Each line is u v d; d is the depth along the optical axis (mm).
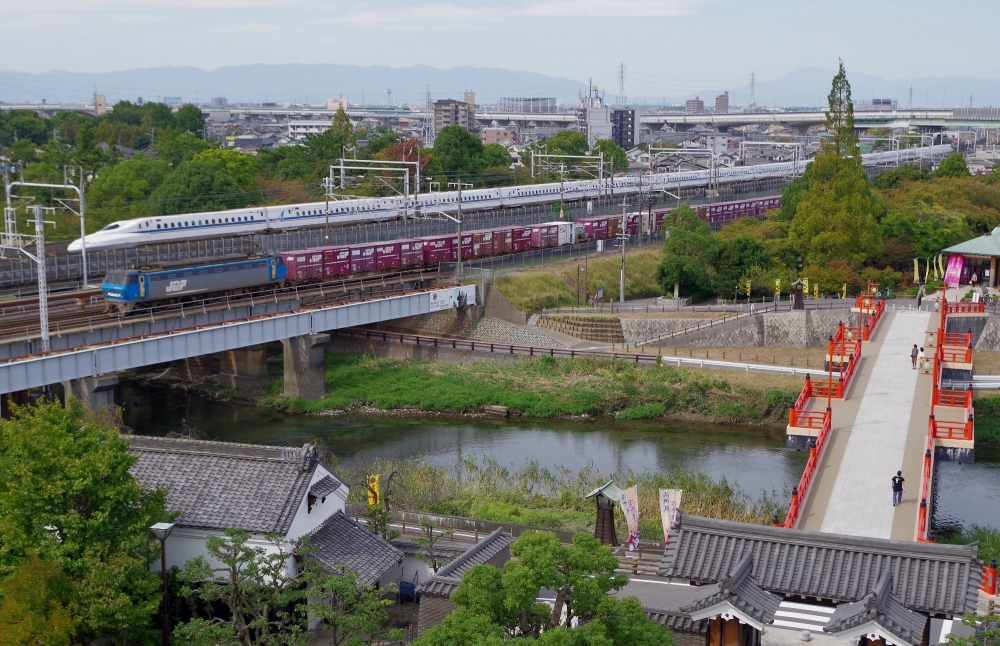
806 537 33625
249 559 39312
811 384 73000
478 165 199125
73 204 149750
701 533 34531
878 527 48719
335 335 110188
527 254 136875
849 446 61344
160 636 39969
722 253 126188
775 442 87250
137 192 151625
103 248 107875
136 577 38156
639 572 46969
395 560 45969
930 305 111125
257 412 95812
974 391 91375
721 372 98188
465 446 85438
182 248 115312
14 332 80625
